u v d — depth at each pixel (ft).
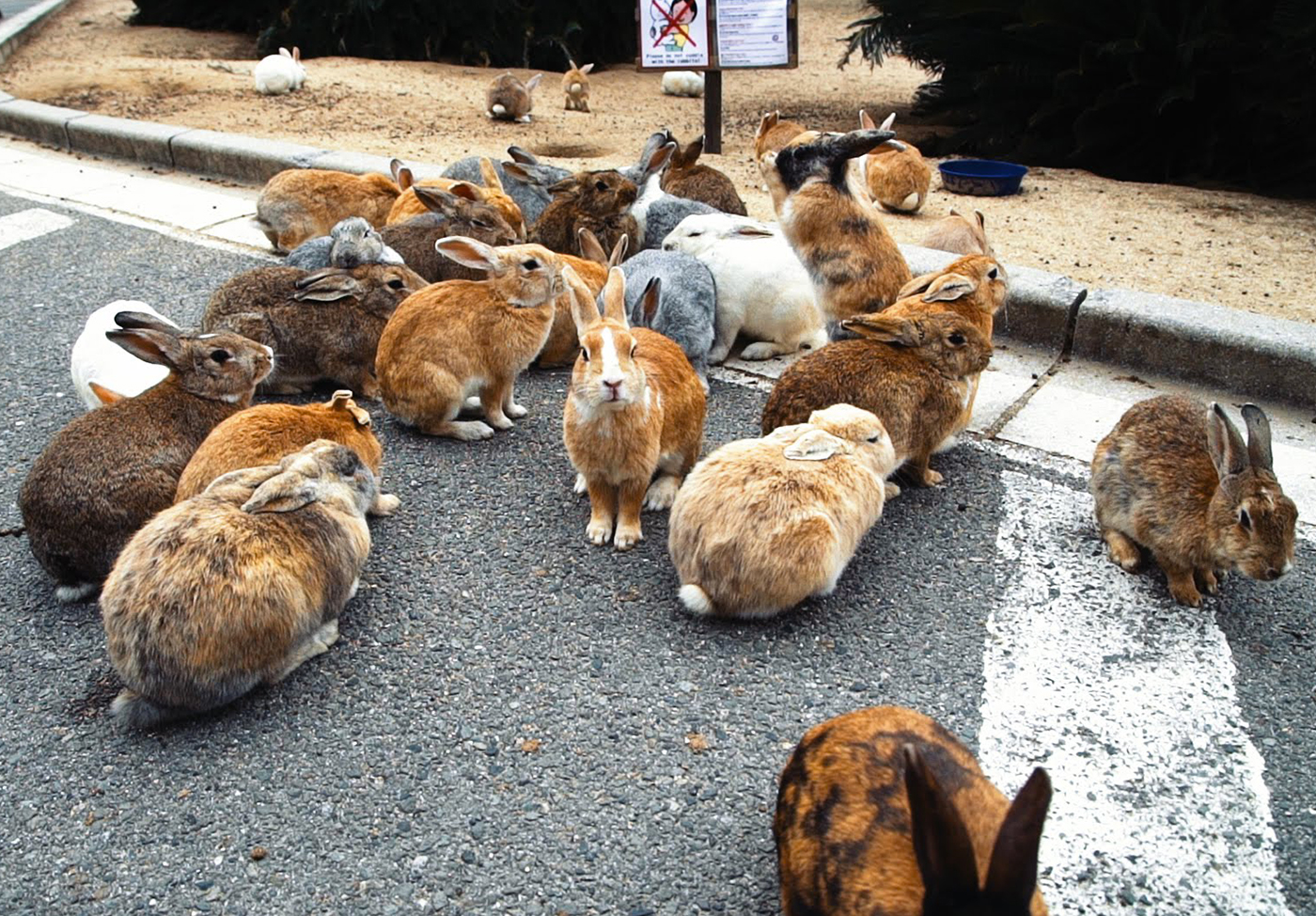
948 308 6.91
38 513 5.90
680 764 5.13
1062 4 12.50
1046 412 7.51
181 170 12.50
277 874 4.59
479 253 7.18
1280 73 11.65
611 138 14.37
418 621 5.88
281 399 7.99
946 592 6.03
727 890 4.50
